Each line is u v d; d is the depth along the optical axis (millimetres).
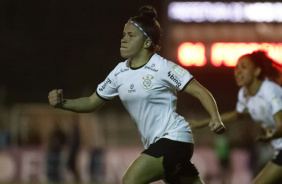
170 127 14781
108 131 66125
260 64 19062
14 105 70000
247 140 50625
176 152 14633
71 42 94688
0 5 94312
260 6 72812
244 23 72250
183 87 14523
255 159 46344
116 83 15352
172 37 70625
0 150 48625
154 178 14672
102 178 49250
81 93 82938
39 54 93688
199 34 70875
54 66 93188
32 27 94625
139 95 14742
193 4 71500
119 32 94500
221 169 48250
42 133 58469
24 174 48500
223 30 71688
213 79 77500
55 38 94688
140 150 50938
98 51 94250
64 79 92062
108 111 75000
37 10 95250
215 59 70188
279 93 18812
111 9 94500
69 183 47969
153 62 14766
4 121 59000
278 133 17172
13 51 93250
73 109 15883
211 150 49656
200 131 65312
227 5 72625
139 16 15109
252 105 19562
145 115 14859
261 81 19188
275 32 72750
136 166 14492
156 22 15148
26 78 91688
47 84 91688
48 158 48344
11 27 94562
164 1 69188
